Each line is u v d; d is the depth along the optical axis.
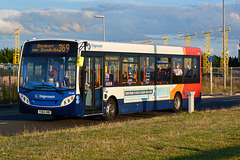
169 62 20.47
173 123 13.90
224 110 19.11
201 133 11.40
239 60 28.19
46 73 15.73
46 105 15.59
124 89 17.64
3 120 17.19
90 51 15.99
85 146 9.39
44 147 9.38
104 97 16.64
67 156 8.29
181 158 8.19
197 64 22.50
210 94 35.88
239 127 12.67
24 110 16.03
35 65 15.90
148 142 9.93
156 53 19.59
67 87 15.41
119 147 9.27
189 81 21.89
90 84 16.00
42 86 15.67
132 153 8.62
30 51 16.03
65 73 15.48
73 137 10.84
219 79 41.69
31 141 10.35
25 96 15.94
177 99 21.12
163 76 20.02
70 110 15.39
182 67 21.42
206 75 42.66
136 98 18.30
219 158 8.22
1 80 25.64
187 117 16.14
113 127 13.05
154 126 13.06
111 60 17.03
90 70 16.02
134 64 18.25
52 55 15.69
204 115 16.70
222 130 11.99
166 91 20.17
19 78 16.14
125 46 17.80
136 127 12.81
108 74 16.89
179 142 9.95
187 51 21.80
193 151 8.91
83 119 17.56
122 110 17.56
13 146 9.60
